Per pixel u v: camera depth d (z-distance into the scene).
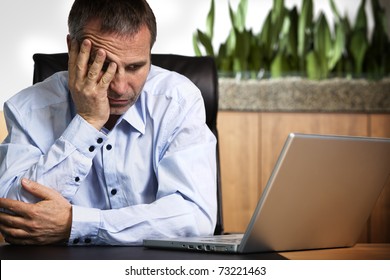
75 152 1.45
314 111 2.97
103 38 1.38
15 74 3.18
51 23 3.21
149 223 1.36
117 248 1.27
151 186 1.61
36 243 1.35
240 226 2.93
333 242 1.30
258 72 2.99
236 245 1.16
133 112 1.60
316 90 2.96
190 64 1.85
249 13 3.30
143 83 1.44
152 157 1.61
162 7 3.27
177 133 1.60
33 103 1.59
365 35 3.11
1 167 1.51
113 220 1.35
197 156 1.53
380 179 1.30
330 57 3.10
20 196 1.40
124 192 1.59
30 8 3.20
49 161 1.44
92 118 1.46
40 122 1.58
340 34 3.10
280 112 2.96
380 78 2.99
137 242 1.36
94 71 1.41
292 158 1.10
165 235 1.38
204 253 1.17
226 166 2.93
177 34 3.28
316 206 1.20
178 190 1.47
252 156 2.94
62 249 1.25
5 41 3.17
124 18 1.37
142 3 1.40
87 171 1.47
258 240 1.15
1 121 2.36
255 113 2.95
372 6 3.19
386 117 2.98
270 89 2.96
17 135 1.57
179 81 1.67
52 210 1.34
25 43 3.19
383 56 3.08
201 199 1.48
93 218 1.34
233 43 3.07
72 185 1.46
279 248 1.20
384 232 2.98
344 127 2.97
